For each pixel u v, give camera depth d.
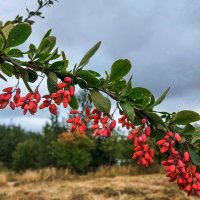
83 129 0.20
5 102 0.20
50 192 1.33
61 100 0.20
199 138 0.21
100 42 0.20
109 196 1.23
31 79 0.20
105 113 0.21
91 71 0.21
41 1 0.35
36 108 0.20
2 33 0.20
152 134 0.21
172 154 0.21
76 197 1.20
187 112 0.21
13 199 1.25
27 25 0.19
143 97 0.21
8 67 0.21
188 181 0.21
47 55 0.20
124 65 0.20
